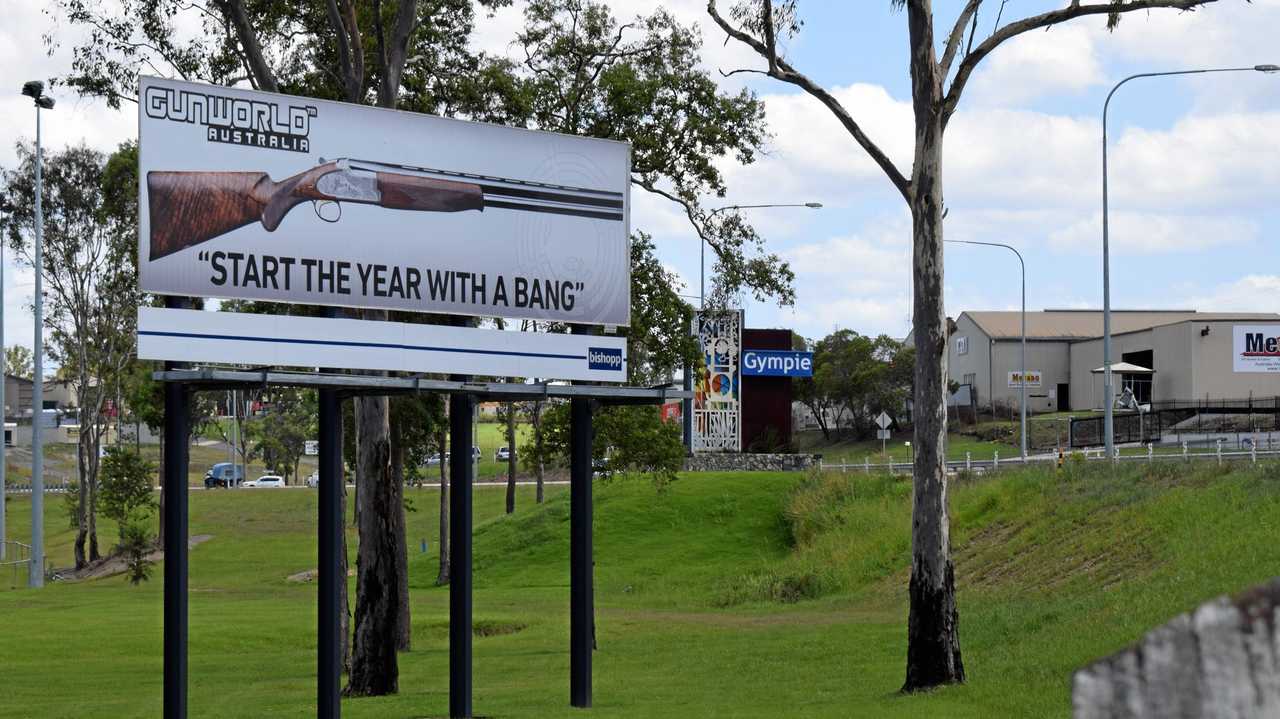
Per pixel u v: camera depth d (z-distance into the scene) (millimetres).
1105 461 44281
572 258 18422
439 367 17297
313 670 28453
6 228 65000
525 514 64375
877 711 16797
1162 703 1616
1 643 32656
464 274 17562
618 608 44375
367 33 28531
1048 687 17109
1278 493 32500
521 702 20547
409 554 66312
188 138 15656
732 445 67812
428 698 22453
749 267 30562
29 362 169875
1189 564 28641
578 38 30109
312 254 16438
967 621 27547
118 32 26641
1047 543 38375
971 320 101500
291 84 28828
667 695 20859
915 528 19062
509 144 17953
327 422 16562
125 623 36844
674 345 30828
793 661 25281
